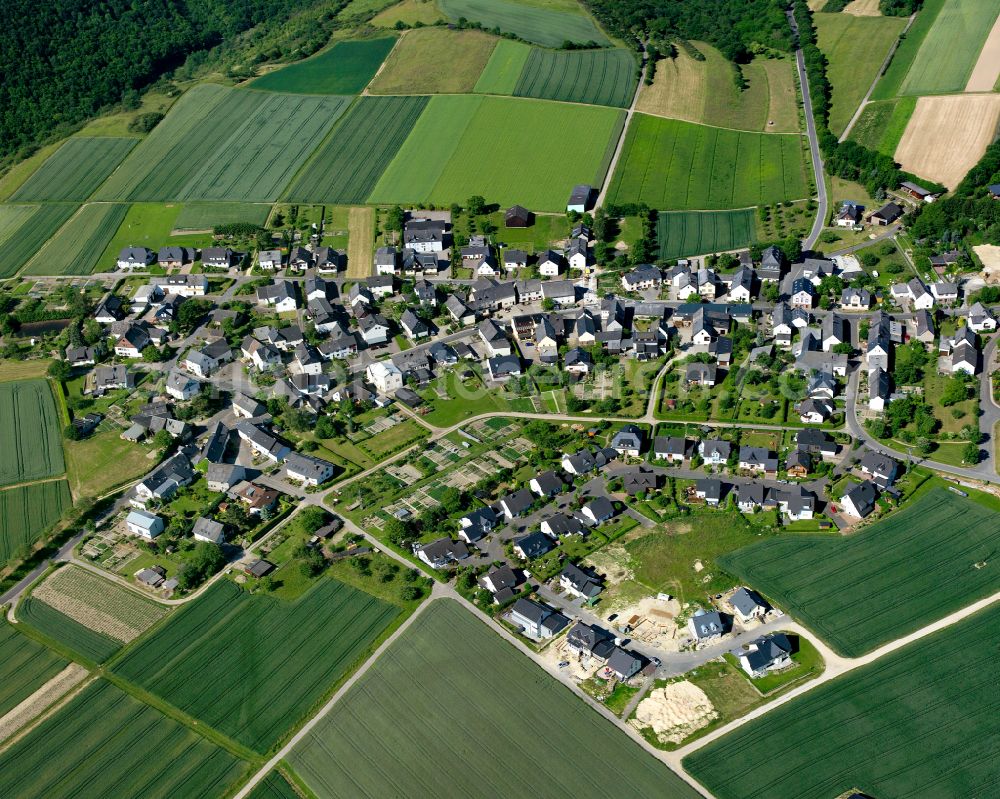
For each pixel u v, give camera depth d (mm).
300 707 165875
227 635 180375
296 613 183500
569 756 154125
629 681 165375
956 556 182500
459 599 183375
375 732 160500
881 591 177250
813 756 151000
